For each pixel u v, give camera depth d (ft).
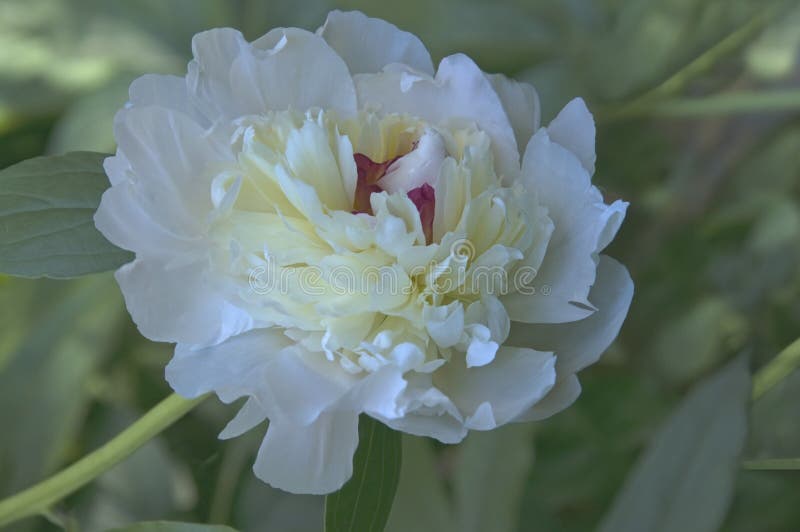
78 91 2.60
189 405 2.03
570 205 1.94
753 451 2.31
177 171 1.94
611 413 2.61
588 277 1.92
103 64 2.60
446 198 1.90
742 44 2.53
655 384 2.64
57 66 2.60
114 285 2.44
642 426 2.60
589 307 1.96
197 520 2.52
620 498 2.09
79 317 2.43
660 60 2.53
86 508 2.47
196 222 1.94
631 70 2.54
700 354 2.67
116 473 2.49
